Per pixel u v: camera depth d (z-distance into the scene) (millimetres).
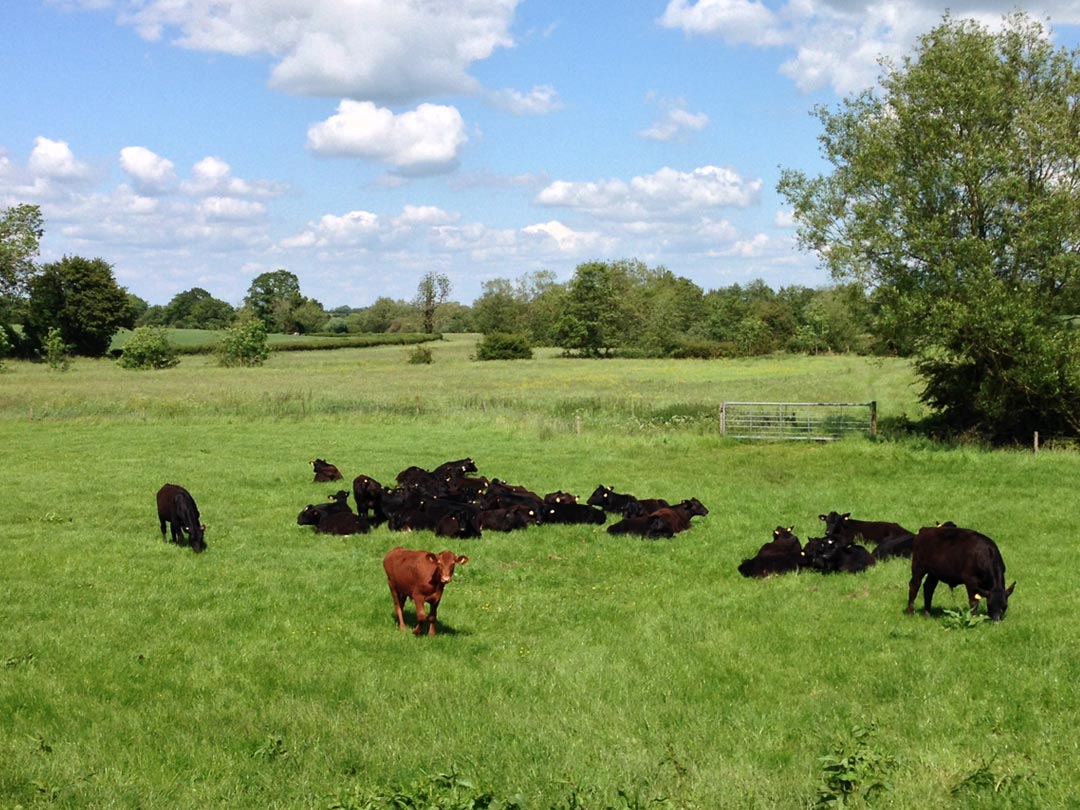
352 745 8445
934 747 8125
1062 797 6883
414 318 171125
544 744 8414
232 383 64750
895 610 13102
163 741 8555
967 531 12391
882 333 31188
